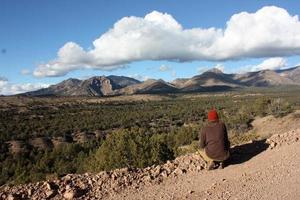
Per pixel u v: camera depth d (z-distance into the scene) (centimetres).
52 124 14062
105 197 778
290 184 732
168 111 17650
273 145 990
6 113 16900
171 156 2378
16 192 791
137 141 2317
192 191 769
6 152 9194
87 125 13638
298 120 5431
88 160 2894
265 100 7312
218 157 884
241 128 6259
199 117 14575
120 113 17875
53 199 768
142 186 830
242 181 790
